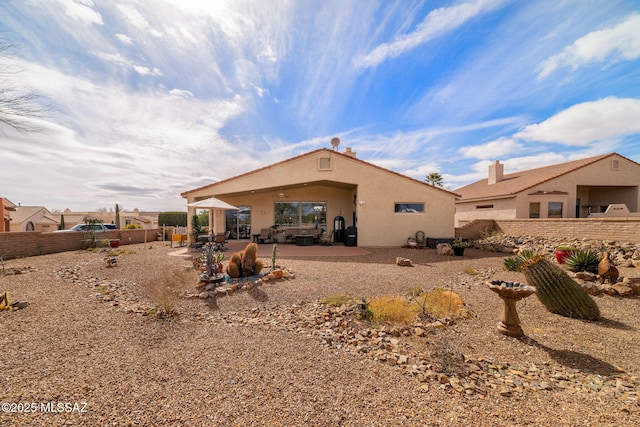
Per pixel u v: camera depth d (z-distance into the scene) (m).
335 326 4.71
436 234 15.76
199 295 6.19
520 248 12.55
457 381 3.06
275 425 2.32
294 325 4.77
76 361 3.44
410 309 5.39
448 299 5.89
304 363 3.45
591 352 3.89
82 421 2.34
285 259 11.18
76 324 4.68
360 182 15.54
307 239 16.52
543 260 5.64
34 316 4.99
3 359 3.44
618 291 6.33
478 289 7.06
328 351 3.80
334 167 15.40
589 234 11.21
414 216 15.71
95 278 7.81
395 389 2.91
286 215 18.69
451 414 2.51
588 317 5.10
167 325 4.73
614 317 5.17
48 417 2.39
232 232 18.55
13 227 25.41
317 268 9.30
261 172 15.00
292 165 15.19
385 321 4.92
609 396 2.87
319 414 2.47
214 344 3.99
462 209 23.91
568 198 18.62
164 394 2.75
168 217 31.22
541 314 5.35
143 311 5.37
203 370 3.24
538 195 17.77
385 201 15.62
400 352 3.80
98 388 2.85
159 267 9.14
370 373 3.23
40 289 6.67
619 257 8.96
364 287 7.14
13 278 7.67
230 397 2.71
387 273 8.75
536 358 3.73
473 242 15.52
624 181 19.14
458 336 4.39
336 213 19.05
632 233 9.87
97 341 4.05
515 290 4.19
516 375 3.29
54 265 9.44
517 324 4.42
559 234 12.39
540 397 2.83
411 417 2.46
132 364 3.38
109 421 2.35
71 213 35.12
